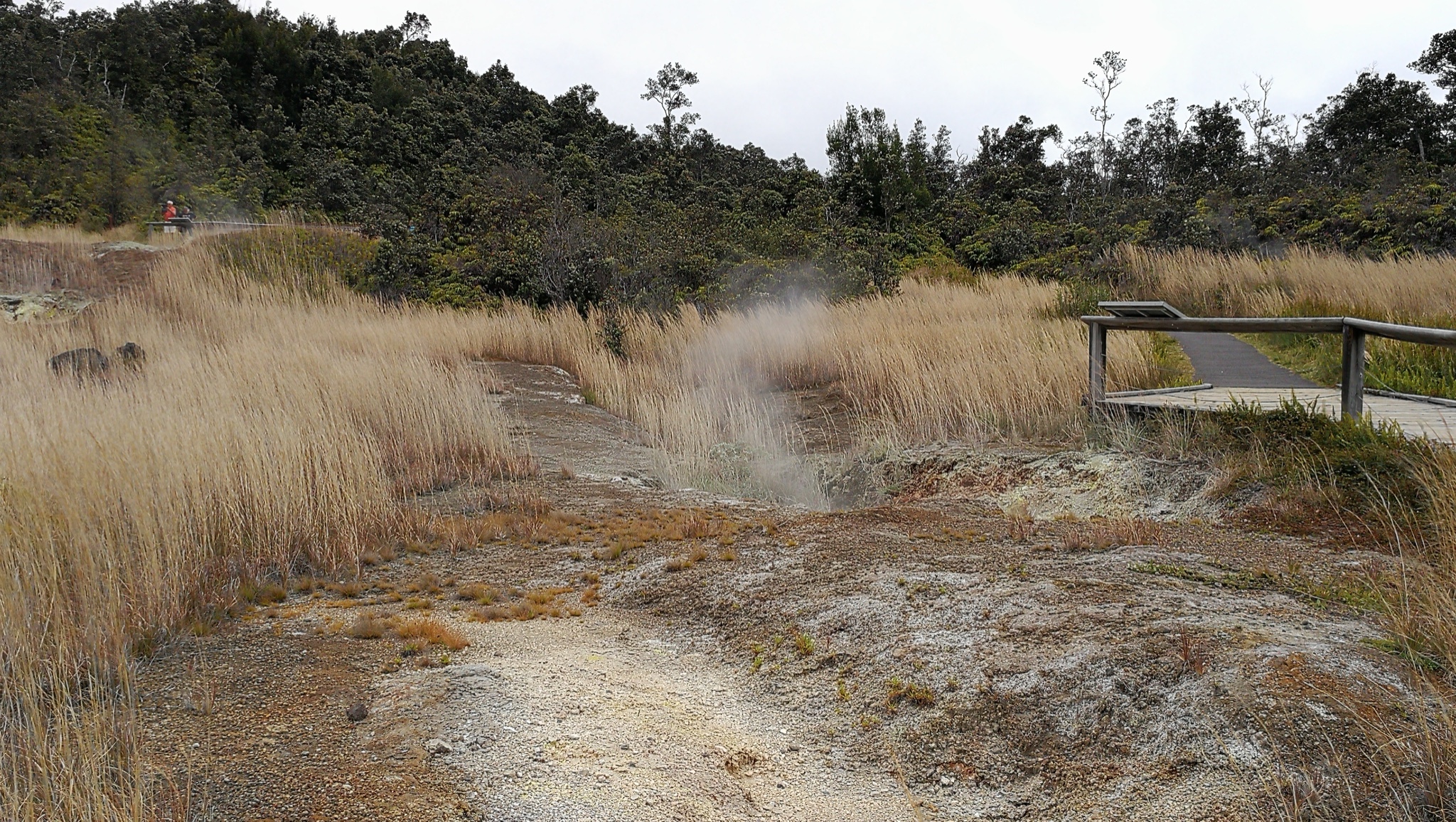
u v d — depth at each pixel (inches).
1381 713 121.1
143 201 1349.7
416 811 118.6
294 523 243.4
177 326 633.0
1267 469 255.3
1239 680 130.9
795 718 149.7
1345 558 195.0
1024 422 369.1
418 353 574.9
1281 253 840.3
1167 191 1257.4
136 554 202.7
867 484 353.1
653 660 174.6
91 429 258.1
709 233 868.6
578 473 359.6
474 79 2982.3
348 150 1925.4
